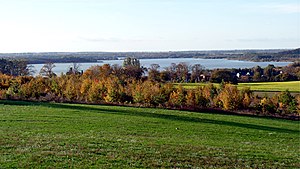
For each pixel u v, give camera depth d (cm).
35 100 5941
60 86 6844
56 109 4722
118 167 1850
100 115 4338
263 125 4297
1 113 4094
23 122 3478
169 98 6056
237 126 4084
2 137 2527
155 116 4572
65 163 1872
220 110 5594
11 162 1847
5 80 7612
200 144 2692
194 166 1961
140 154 2144
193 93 5950
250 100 5844
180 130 3606
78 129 3247
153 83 7044
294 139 3509
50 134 2828
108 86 6375
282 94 5859
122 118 4175
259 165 2067
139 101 6022
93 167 1828
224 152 2355
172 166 1934
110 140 2588
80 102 5975
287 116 5338
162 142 2644
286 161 2214
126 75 10169
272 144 3098
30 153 2045
